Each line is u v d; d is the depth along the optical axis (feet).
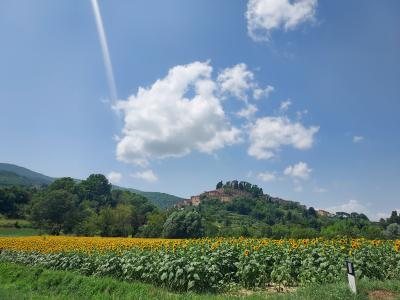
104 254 68.49
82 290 51.24
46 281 57.41
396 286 38.68
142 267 53.47
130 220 286.46
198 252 53.26
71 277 56.80
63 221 313.53
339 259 51.01
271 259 55.01
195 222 208.85
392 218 377.91
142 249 65.41
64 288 54.13
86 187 471.21
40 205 312.29
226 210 569.64
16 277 63.10
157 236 244.42
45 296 46.96
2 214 347.15
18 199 386.73
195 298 40.16
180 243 61.26
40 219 310.65
